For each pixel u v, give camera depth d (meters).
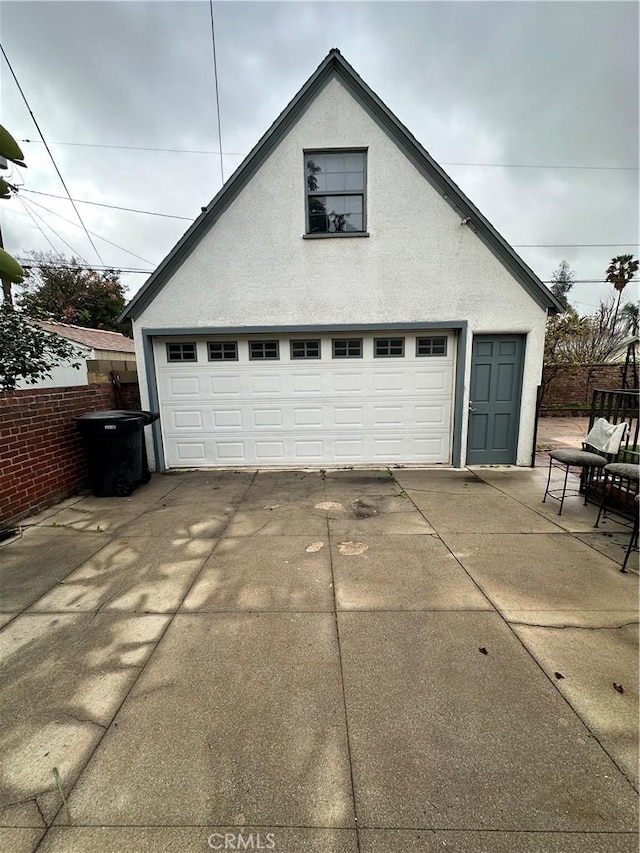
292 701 1.81
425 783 1.43
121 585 2.88
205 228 5.68
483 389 6.02
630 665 2.01
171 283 5.78
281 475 5.91
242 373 6.10
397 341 5.99
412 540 3.59
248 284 5.75
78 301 19.17
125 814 1.34
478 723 1.68
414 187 5.53
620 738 1.60
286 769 1.49
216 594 2.74
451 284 5.71
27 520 4.20
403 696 1.83
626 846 1.22
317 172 5.61
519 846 1.23
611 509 4.24
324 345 6.01
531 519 4.07
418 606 2.56
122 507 4.61
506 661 2.05
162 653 2.15
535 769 1.48
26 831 1.29
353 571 3.04
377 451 6.28
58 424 4.84
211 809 1.35
